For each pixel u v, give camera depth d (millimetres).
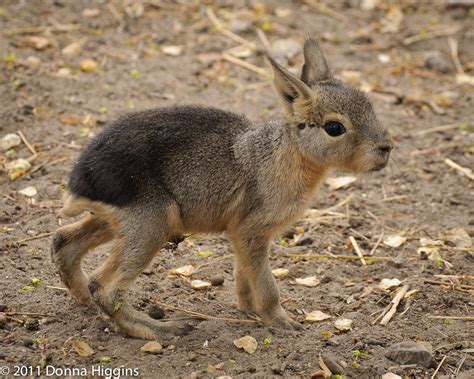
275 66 9984
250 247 9977
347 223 12828
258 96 16172
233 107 15602
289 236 12516
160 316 10094
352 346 9602
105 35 17656
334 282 11242
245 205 9992
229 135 10047
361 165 10047
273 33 18609
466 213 13312
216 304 10578
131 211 9305
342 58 18062
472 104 16828
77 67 16297
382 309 10516
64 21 17891
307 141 9930
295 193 10031
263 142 10023
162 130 9688
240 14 19062
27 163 13211
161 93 15828
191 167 9719
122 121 9758
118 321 9477
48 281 10641
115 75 16234
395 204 13523
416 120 16078
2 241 11391
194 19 18812
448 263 11719
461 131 15742
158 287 10820
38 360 8859
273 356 9250
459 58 18562
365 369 9156
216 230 10297
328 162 10031
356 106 9984
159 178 9523
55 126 14406
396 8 20391
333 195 13711
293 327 9984
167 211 9539
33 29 17328
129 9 18656
